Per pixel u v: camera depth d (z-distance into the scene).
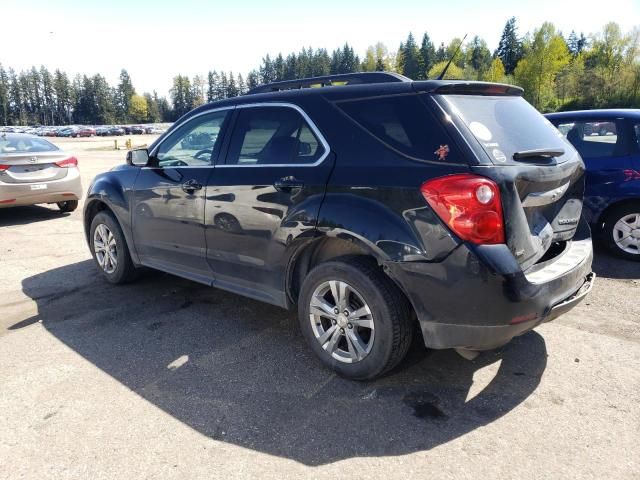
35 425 2.76
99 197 4.96
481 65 110.25
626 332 3.75
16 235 7.59
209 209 3.79
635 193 5.26
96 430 2.71
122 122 145.25
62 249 6.72
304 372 3.29
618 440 2.53
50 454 2.52
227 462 2.44
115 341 3.83
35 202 8.55
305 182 3.15
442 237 2.60
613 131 5.46
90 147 40.28
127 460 2.46
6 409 2.92
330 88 3.29
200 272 4.11
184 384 3.17
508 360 3.37
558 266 2.98
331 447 2.53
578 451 2.46
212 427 2.72
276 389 3.09
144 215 4.46
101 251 5.27
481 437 2.58
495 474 2.31
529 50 82.75
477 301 2.59
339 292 3.08
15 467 2.42
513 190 2.62
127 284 5.19
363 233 2.83
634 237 5.44
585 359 3.36
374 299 2.89
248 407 2.90
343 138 3.09
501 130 2.92
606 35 75.50
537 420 2.71
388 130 2.92
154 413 2.86
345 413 2.82
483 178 2.55
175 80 151.00
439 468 2.36
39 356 3.59
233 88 151.75
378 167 2.87
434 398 2.95
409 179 2.72
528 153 2.80
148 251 4.57
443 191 2.58
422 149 2.75
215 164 3.83
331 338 3.19
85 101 139.12
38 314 4.41
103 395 3.06
